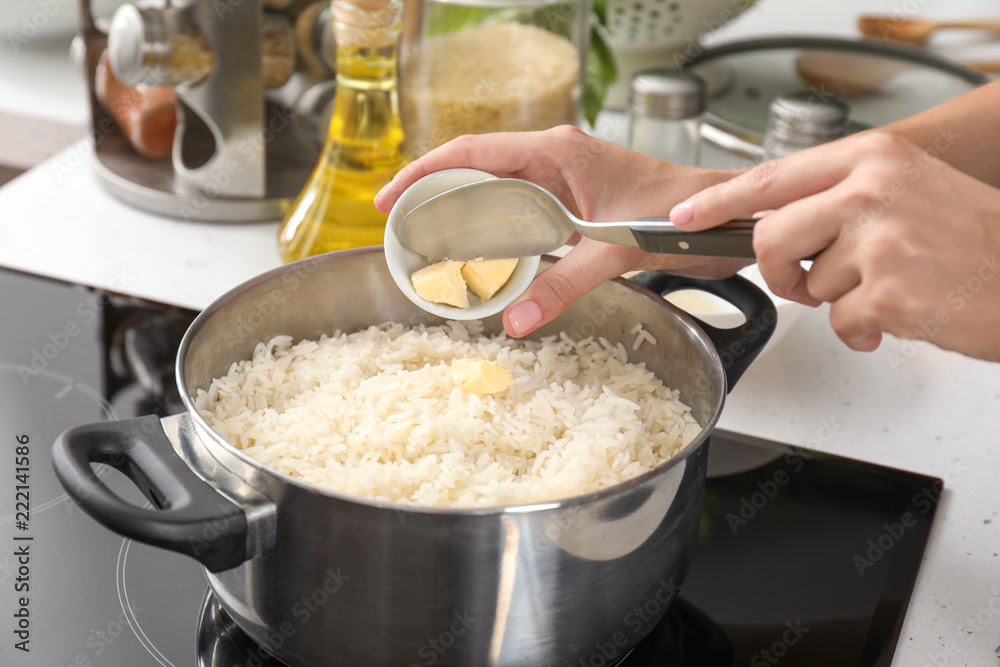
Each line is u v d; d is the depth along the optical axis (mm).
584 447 540
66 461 479
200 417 483
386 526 467
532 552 471
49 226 778
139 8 723
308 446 540
